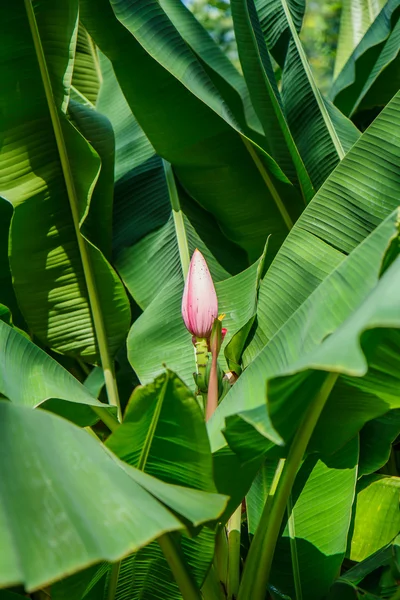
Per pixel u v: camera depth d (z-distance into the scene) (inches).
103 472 75.3
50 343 103.9
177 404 77.2
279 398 76.1
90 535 71.5
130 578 87.1
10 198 99.0
